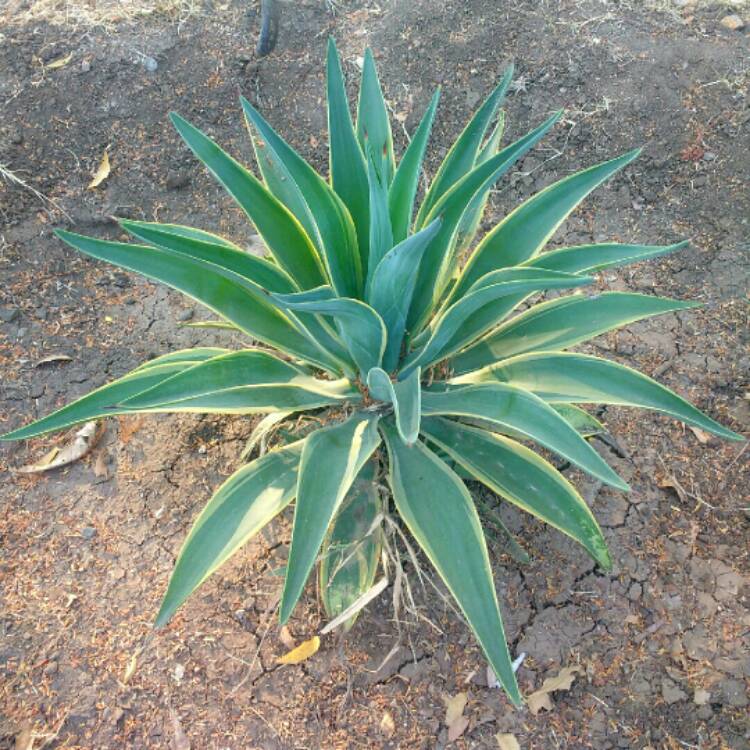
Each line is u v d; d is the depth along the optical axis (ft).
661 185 5.79
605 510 4.75
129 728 4.20
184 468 4.83
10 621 4.41
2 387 5.05
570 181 4.03
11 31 6.16
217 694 4.28
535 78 6.10
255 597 4.50
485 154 4.41
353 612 3.99
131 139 5.87
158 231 3.64
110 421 4.96
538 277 3.61
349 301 3.43
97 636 4.38
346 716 4.25
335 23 6.36
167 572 4.55
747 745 4.17
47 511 4.70
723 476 4.84
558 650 4.40
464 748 4.19
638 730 4.22
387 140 4.18
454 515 3.82
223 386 3.93
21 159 5.74
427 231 3.30
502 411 3.75
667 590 4.54
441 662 4.37
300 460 3.92
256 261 3.91
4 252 5.46
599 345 5.26
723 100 5.98
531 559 4.60
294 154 3.64
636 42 6.20
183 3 6.37
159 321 5.34
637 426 5.00
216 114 5.99
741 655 4.37
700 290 5.44
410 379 3.85
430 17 6.32
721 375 5.15
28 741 4.14
